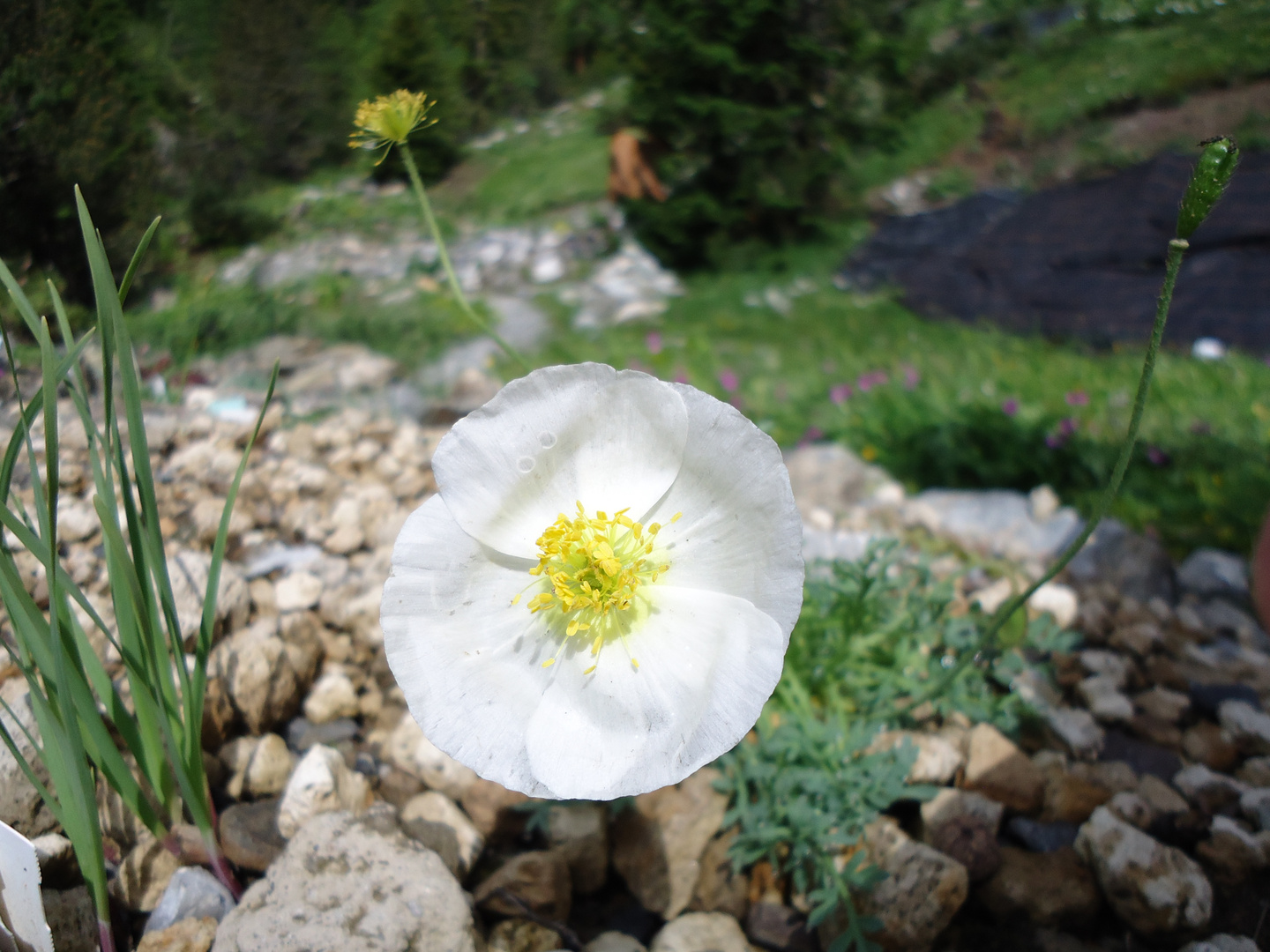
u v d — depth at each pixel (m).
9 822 0.12
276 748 0.15
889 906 0.13
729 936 0.13
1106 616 0.20
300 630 0.17
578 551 0.10
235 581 0.17
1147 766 0.16
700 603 0.10
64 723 0.10
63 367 0.10
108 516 0.10
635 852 0.14
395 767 0.15
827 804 0.13
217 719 0.14
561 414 0.10
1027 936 0.14
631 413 0.10
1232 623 0.21
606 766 0.09
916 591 0.18
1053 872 0.14
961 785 0.15
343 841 0.12
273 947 0.11
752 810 0.14
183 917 0.12
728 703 0.09
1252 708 0.18
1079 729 0.17
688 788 0.15
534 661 0.10
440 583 0.10
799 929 0.13
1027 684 0.17
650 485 0.10
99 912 0.11
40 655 0.10
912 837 0.15
